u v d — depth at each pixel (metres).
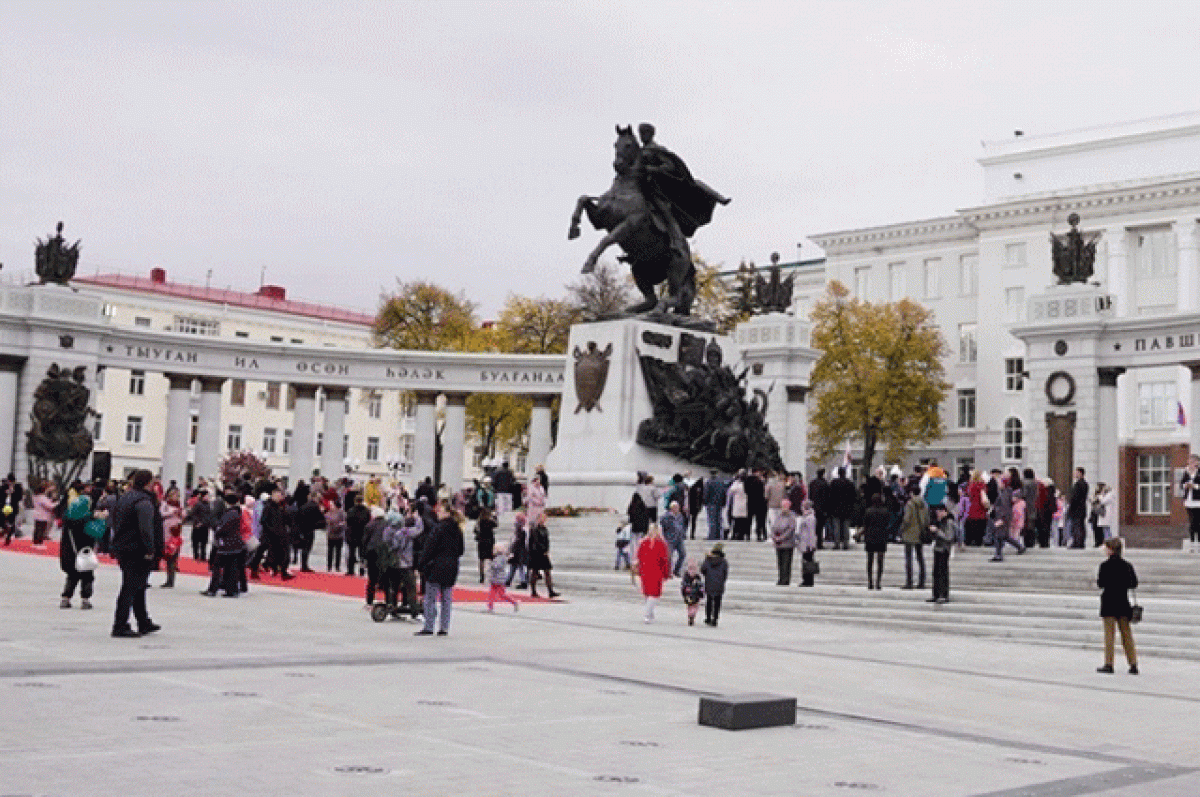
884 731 12.95
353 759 10.09
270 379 59.44
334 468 60.66
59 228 54.97
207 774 9.29
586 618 24.84
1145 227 84.06
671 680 16.11
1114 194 84.44
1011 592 27.64
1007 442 89.06
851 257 99.75
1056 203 87.12
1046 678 18.36
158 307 97.94
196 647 17.16
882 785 10.09
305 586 30.23
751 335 60.88
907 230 96.31
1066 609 24.50
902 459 90.50
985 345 90.62
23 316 52.62
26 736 10.43
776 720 12.86
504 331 81.44
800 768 10.66
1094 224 86.00
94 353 54.56
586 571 33.75
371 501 33.91
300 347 59.44
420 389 61.16
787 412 59.84
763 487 36.25
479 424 81.25
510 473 46.56
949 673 18.44
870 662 19.39
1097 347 50.31
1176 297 82.56
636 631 22.61
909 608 26.27
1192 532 34.72
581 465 41.03
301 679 14.47
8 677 13.52
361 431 109.00
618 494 39.38
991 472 33.41
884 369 86.19
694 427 40.81
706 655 19.25
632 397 40.53
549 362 60.06
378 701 13.14
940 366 88.44
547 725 12.20
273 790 8.86
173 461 57.84
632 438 40.34
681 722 12.75
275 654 16.75
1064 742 12.92
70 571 21.61
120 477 94.19
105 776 9.08
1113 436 50.22
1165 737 13.52
